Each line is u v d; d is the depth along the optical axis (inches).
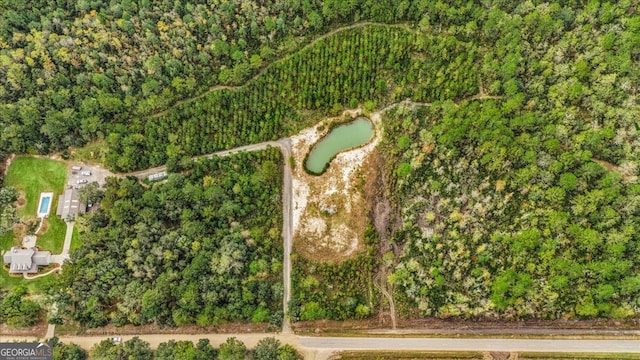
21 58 4534.9
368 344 3833.7
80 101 4554.6
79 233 4286.4
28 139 4500.5
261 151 4500.5
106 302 3973.9
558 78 4429.1
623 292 3661.4
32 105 4456.2
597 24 4579.2
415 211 4195.4
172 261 4025.6
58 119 4439.0
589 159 3993.6
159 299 3811.5
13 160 4581.7
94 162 4594.0
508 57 4475.9
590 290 3700.8
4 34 4616.1
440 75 4611.2
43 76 4564.5
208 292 3863.2
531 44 4633.4
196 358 3671.3
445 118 4382.4
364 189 4370.1
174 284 3907.5
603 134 4065.0
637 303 3649.1
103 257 4050.2
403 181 4311.0
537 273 3814.0
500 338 3762.3
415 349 3786.9
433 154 4352.9
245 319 3919.8
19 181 4515.3
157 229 4133.9
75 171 4537.4
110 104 4512.8
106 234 4126.5
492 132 4131.4
